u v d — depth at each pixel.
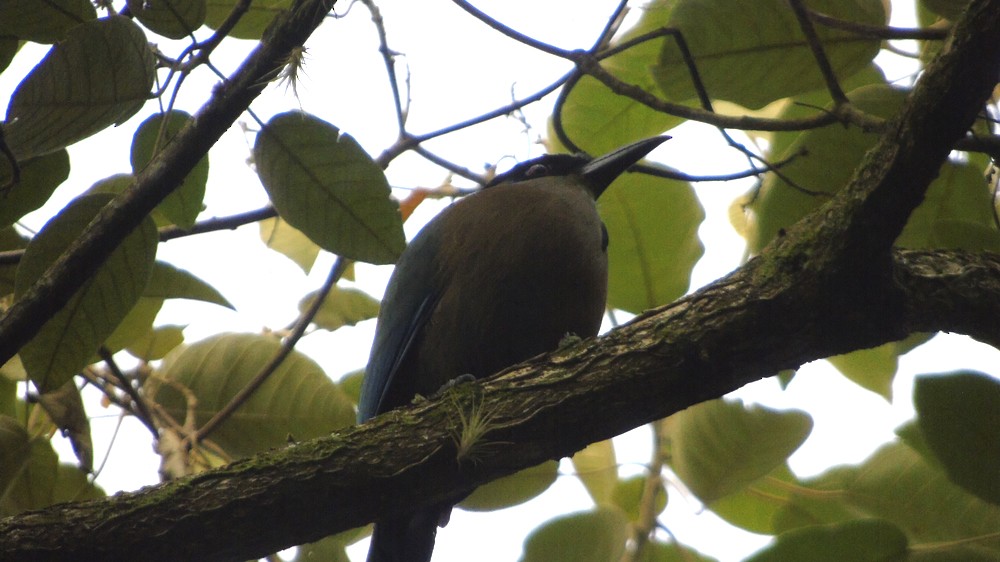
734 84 8.48
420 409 6.61
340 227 7.51
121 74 6.35
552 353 6.73
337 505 6.36
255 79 6.30
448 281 8.80
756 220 8.64
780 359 6.54
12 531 6.06
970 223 7.60
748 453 8.45
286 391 9.52
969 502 7.98
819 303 6.36
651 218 9.66
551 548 8.31
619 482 9.40
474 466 6.48
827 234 6.26
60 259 6.63
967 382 7.18
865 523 7.52
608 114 10.00
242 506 6.22
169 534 6.14
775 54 8.29
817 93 9.12
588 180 9.55
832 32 8.15
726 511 9.22
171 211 7.64
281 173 7.27
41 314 6.61
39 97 6.32
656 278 9.72
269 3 8.28
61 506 6.21
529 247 8.61
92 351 7.64
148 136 7.15
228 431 9.52
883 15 8.09
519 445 6.48
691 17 8.26
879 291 6.36
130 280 7.38
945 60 5.66
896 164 5.91
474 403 6.53
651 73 8.53
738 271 6.62
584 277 8.71
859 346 6.59
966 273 6.58
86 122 6.55
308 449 6.42
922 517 8.12
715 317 6.43
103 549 6.09
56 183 7.70
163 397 9.60
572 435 6.51
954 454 7.23
